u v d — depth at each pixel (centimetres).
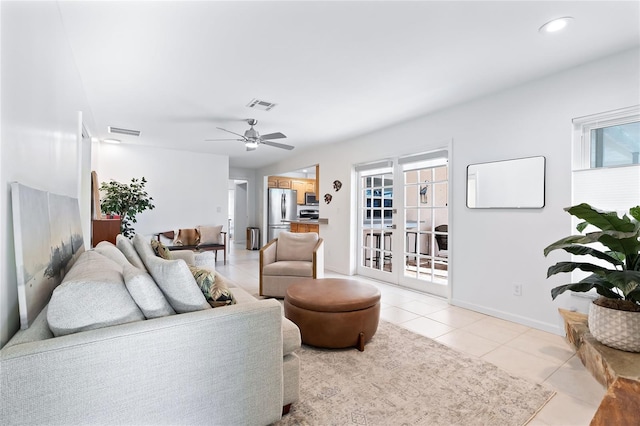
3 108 103
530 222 287
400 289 426
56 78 182
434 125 375
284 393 159
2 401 92
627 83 232
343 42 221
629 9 183
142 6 182
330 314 229
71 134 235
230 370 132
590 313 209
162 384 117
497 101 311
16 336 104
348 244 521
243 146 573
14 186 110
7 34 107
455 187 350
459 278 346
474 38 215
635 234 175
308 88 302
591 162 258
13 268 111
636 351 186
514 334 269
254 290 415
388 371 205
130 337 111
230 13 189
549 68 260
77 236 231
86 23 199
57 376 99
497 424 156
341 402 172
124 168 561
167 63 253
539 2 178
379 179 485
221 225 646
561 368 211
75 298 111
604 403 98
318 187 595
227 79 283
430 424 155
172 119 404
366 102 339
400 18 193
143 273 129
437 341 254
